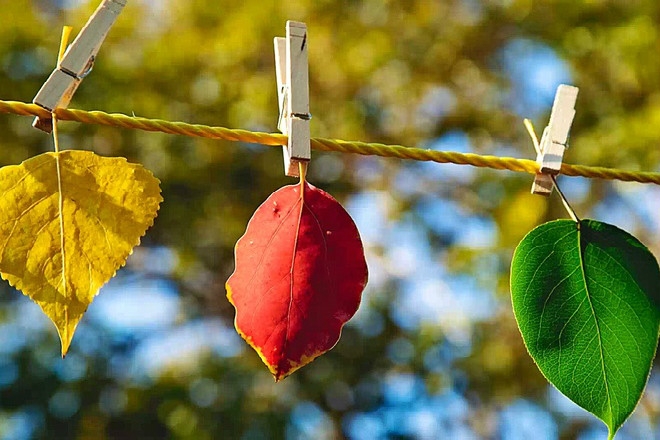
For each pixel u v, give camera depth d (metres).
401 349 5.65
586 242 1.06
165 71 5.41
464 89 5.67
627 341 1.04
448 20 5.59
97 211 0.95
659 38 5.36
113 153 5.31
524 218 5.28
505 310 5.45
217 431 5.29
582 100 5.50
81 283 0.94
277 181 5.55
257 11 5.50
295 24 0.98
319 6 5.51
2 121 5.22
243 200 5.58
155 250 5.75
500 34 5.62
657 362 5.53
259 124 5.48
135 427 5.50
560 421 5.52
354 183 5.76
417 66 5.53
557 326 1.05
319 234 0.98
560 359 1.04
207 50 5.53
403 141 5.64
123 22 5.52
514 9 5.52
